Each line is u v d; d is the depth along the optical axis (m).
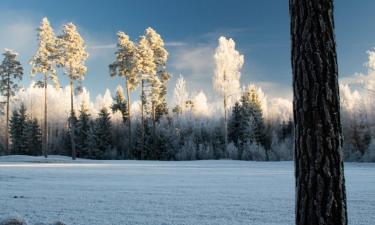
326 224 3.49
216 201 11.68
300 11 3.79
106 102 96.75
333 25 3.78
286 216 9.37
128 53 50.50
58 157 45.97
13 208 10.44
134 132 65.69
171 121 66.00
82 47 45.31
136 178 20.22
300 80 3.73
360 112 50.19
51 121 82.00
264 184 16.89
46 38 44.50
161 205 10.98
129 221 8.79
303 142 3.65
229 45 51.03
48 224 7.63
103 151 59.75
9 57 50.09
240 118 62.47
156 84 51.38
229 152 53.12
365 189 14.14
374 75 49.44
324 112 3.60
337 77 3.73
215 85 50.78
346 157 47.84
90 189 14.92
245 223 8.60
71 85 44.69
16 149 63.00
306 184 3.60
